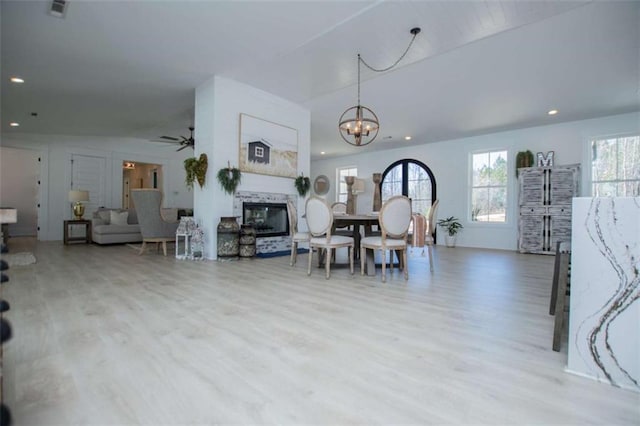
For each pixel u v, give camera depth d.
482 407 1.21
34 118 6.44
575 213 1.51
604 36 3.42
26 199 9.40
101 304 2.47
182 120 6.71
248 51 3.89
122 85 4.90
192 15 3.19
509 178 7.07
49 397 1.24
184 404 1.21
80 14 3.14
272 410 1.18
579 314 1.49
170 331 1.93
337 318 2.21
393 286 3.21
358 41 3.63
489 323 2.13
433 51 3.81
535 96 5.12
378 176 5.19
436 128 6.96
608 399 1.27
